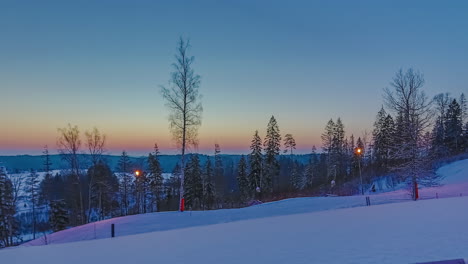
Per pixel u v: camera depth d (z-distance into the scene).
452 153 55.41
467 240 6.48
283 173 73.12
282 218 13.18
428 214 10.78
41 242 13.93
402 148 22.45
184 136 19.98
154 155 48.22
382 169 51.12
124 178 45.78
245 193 48.47
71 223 36.25
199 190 46.25
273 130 50.25
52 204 34.75
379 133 56.91
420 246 6.22
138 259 7.10
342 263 5.48
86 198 37.88
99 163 32.41
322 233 8.66
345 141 65.88
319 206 19.70
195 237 9.73
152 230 13.81
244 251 7.07
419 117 22.19
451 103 60.16
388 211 12.62
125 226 15.00
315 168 65.94
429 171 21.86
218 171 57.75
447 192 24.30
